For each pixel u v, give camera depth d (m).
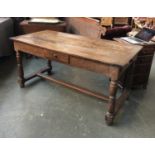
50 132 2.03
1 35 3.46
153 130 2.10
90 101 2.55
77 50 2.12
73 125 2.13
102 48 2.21
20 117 2.22
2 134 1.97
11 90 2.71
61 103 2.49
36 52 2.36
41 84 2.89
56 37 2.58
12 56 3.81
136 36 2.77
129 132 2.06
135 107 2.48
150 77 3.24
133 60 2.22
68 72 3.31
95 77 3.17
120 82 2.71
